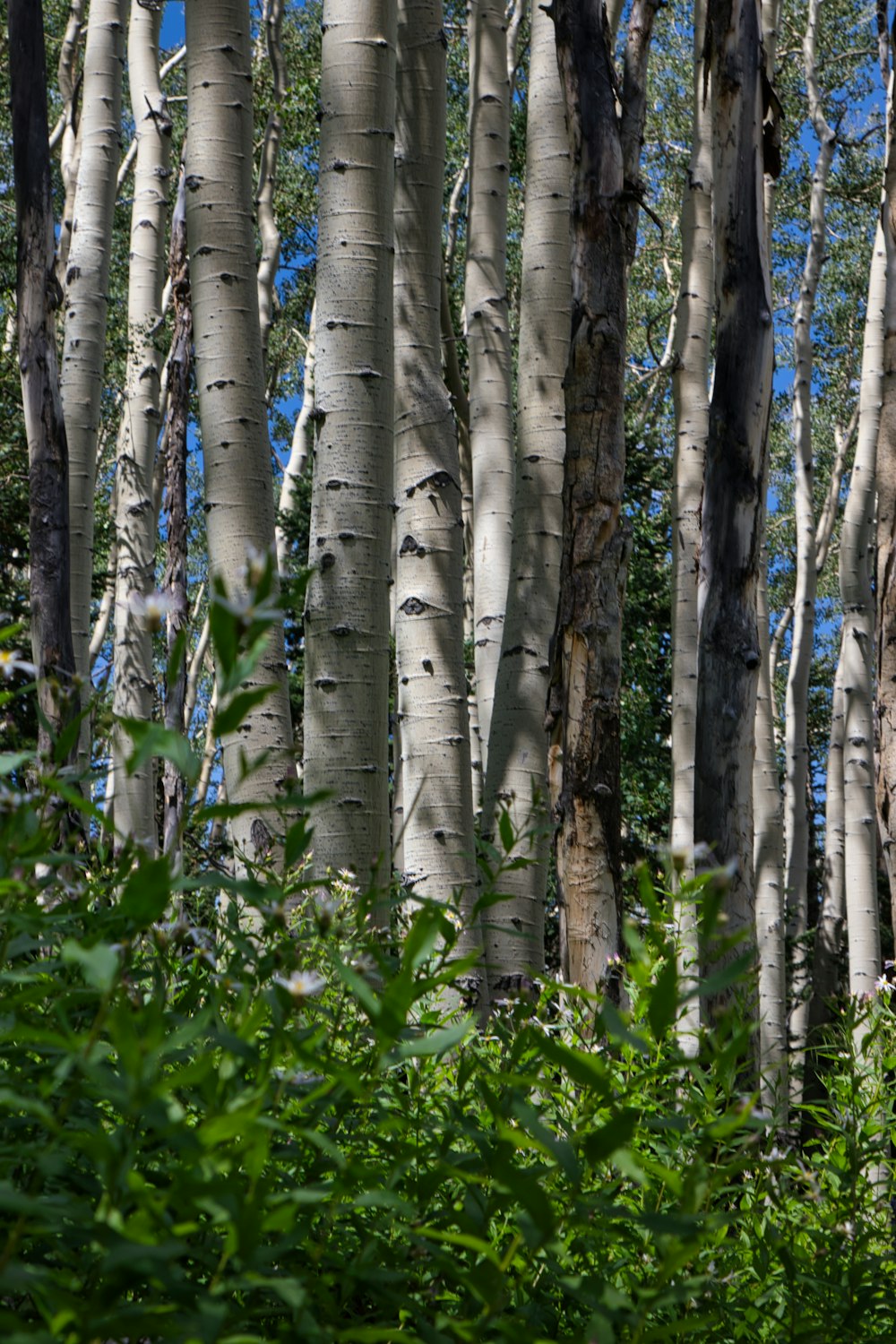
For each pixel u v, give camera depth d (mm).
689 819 9625
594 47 4742
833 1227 2283
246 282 5648
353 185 5250
